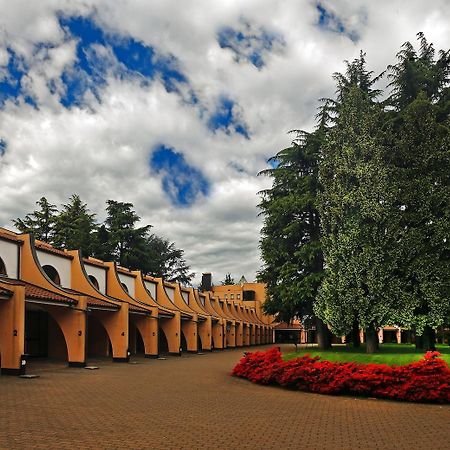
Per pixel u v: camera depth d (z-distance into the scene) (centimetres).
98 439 756
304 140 2769
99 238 5006
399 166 2262
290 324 3095
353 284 2064
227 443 758
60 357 2514
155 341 2919
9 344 1670
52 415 947
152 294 3691
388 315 2012
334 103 2691
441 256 2116
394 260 2033
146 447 718
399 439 810
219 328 4344
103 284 2984
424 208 2081
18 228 4872
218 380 1698
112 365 2288
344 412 1081
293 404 1184
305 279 2464
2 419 895
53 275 2509
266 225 2845
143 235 5125
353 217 2102
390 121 2338
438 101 2455
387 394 1283
